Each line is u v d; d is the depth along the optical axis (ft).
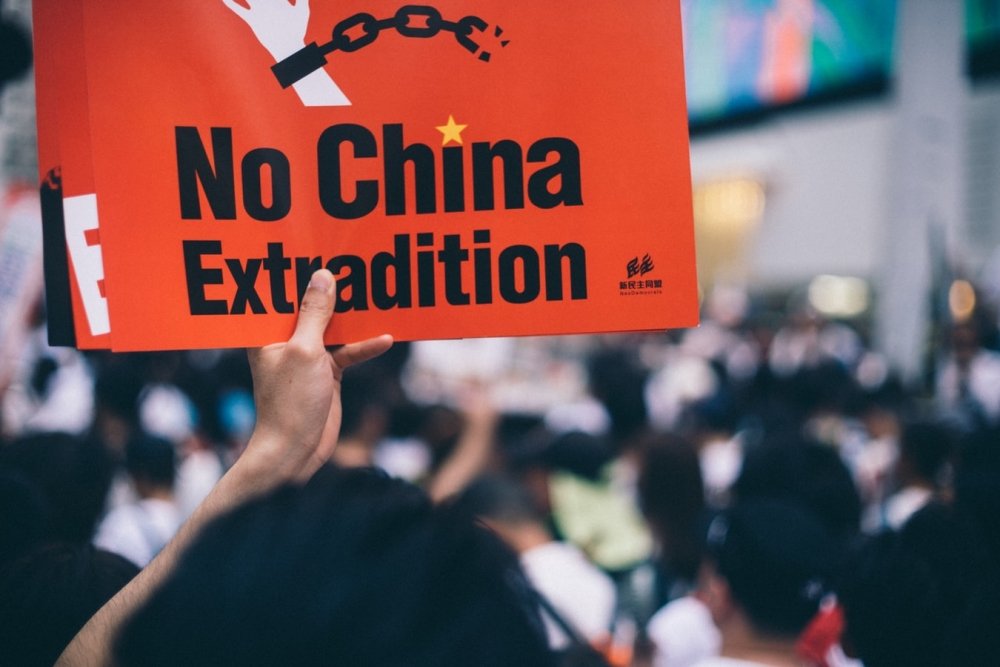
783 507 6.09
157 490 8.93
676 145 4.14
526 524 7.75
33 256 8.74
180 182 3.94
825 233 44.52
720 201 50.57
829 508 8.80
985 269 32.19
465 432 10.90
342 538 2.05
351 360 3.99
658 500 9.21
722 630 6.06
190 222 3.95
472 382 16.37
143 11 3.91
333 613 1.91
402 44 4.11
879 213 41.81
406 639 1.96
